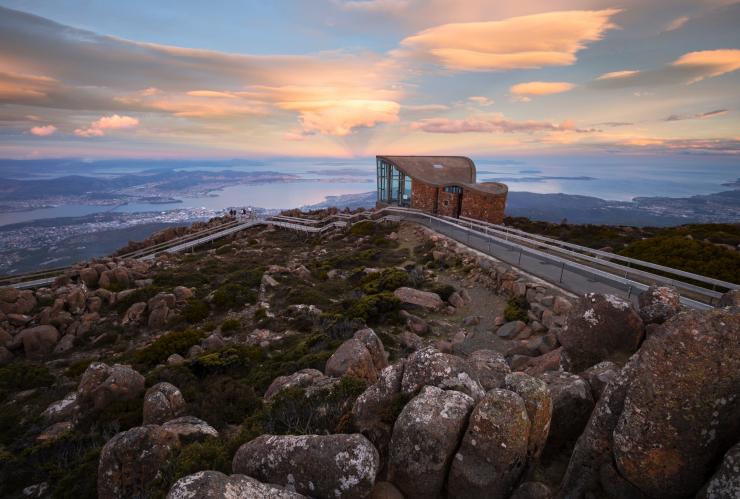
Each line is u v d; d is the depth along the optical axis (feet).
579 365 25.85
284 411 26.43
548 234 115.96
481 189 132.16
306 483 17.04
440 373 19.94
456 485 16.51
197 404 34.94
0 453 32.55
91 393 39.14
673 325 14.11
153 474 24.27
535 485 16.06
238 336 61.41
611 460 15.44
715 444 13.07
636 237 102.63
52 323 65.87
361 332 41.11
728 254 57.16
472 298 64.59
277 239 152.15
